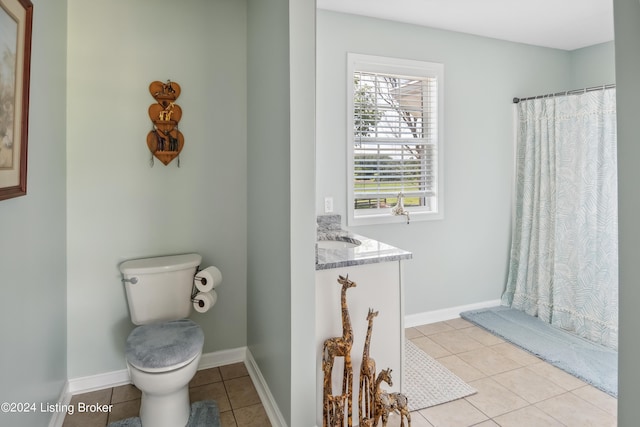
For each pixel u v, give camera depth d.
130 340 1.83
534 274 3.33
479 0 2.61
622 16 0.67
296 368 1.71
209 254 2.42
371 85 2.94
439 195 3.20
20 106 1.36
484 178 3.40
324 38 2.75
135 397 2.13
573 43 3.47
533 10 2.78
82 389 2.17
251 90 2.34
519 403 2.10
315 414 1.76
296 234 1.68
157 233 2.29
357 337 1.88
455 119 3.23
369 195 2.98
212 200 2.41
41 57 1.66
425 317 3.24
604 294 2.81
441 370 2.45
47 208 1.75
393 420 1.95
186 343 1.81
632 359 0.67
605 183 2.82
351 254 1.95
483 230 3.43
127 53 2.17
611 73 3.39
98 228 2.16
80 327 2.15
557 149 3.08
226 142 2.43
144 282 2.10
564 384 2.29
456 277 3.35
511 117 3.47
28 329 1.49
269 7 1.94
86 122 2.11
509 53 3.42
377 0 2.61
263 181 2.10
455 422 1.94
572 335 2.94
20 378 1.40
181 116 2.30
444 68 3.15
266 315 2.08
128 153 2.20
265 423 1.94
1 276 1.24
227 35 2.40
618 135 0.68
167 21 2.26
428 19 2.93
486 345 2.81
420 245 3.18
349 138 2.86
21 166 1.37
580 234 2.95
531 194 3.34
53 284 1.84
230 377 2.36
